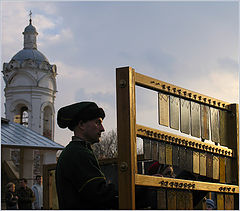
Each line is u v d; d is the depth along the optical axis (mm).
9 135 17172
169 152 2594
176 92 2691
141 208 2518
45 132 32031
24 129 18672
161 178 2439
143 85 2439
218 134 3141
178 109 2707
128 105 2268
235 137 3275
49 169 5207
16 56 32406
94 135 2566
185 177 3010
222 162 3129
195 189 2701
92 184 2316
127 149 2240
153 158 2457
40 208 8938
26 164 19047
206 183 2836
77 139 2549
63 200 2418
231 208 3131
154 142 2488
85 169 2377
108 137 20219
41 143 17594
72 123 2578
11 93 31781
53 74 32875
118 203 2359
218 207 3010
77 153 2438
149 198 2441
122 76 2309
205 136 2951
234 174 3236
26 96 31547
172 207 2531
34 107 31516
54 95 33094
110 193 2336
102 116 2639
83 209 2363
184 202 2631
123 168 2232
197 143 2838
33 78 31672
